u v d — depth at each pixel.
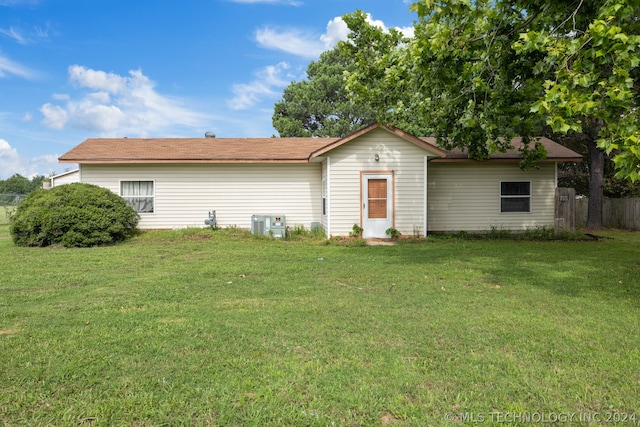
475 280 6.96
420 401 2.87
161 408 2.75
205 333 4.24
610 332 4.28
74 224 11.70
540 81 7.04
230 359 3.57
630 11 4.75
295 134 31.38
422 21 8.26
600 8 5.09
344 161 13.32
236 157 14.75
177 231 14.34
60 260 9.16
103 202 12.42
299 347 3.87
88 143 16.22
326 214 13.60
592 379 3.19
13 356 3.60
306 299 5.68
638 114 4.72
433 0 6.22
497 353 3.72
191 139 17.47
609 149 4.56
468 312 5.02
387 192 13.39
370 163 13.34
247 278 7.16
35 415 2.65
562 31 6.34
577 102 4.71
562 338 4.10
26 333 4.21
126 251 10.66
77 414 2.67
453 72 7.75
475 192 15.02
